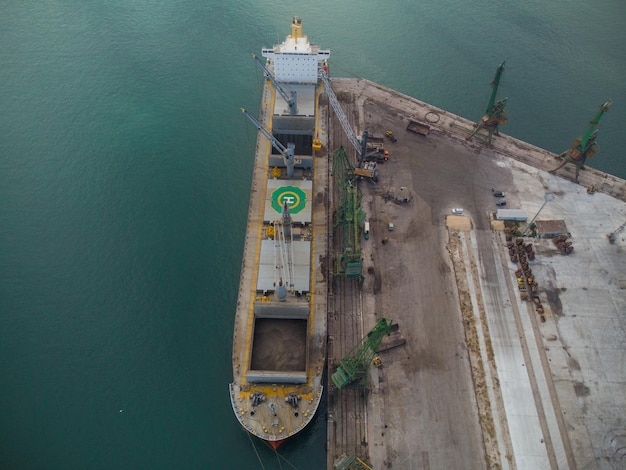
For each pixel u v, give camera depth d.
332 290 110.75
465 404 96.25
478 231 121.88
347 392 97.19
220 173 135.38
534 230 122.12
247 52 168.62
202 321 108.56
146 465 90.50
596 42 177.88
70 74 158.38
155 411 96.31
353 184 129.25
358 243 110.00
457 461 89.75
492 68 168.25
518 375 99.94
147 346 104.44
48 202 127.06
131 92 154.25
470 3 192.75
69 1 183.12
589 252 118.69
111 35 171.75
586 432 93.38
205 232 123.19
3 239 119.31
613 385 99.06
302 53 136.75
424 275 114.06
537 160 137.12
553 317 108.00
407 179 131.50
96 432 93.50
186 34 173.50
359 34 178.12
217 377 101.00
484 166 135.25
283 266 107.94
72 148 138.75
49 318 107.31
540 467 89.50
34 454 90.69
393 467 88.94
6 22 173.75
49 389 98.00
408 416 94.69
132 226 123.50
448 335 105.06
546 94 159.88
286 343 99.56
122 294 111.69
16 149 137.62
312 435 93.94
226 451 92.31
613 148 145.00
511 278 114.06
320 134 137.00
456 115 148.62
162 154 138.75
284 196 119.81
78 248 118.81
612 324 107.25
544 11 189.88
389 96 152.12
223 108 151.50
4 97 150.38
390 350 102.81
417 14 187.12
